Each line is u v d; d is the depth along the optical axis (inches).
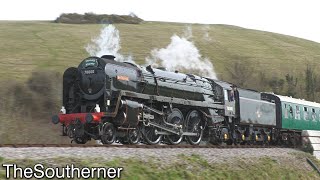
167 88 862.5
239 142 1098.1
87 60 763.4
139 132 784.9
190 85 936.3
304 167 951.6
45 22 3848.4
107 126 722.2
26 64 2031.3
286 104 1315.2
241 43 3543.3
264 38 3969.0
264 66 2898.6
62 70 1939.0
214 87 1027.3
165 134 837.8
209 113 971.9
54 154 518.3
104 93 735.7
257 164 780.6
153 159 589.0
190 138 914.1
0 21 3912.4
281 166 850.8
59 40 2824.8
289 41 4025.6
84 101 765.3
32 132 1322.6
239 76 2541.8
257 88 2479.1
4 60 2096.5
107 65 748.6
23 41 2691.9
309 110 1465.3
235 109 1077.8
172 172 570.6
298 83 2667.3
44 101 1535.4
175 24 4256.9
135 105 759.7
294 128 1348.4
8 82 1659.7
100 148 608.4
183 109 917.2
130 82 783.1
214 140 994.1
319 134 1414.9
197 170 619.8
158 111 826.2
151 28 3678.6
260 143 1211.9
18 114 1429.6
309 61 3238.2
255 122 1150.3
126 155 573.3
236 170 697.6
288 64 3036.4
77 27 3467.0
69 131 722.8
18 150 526.0
